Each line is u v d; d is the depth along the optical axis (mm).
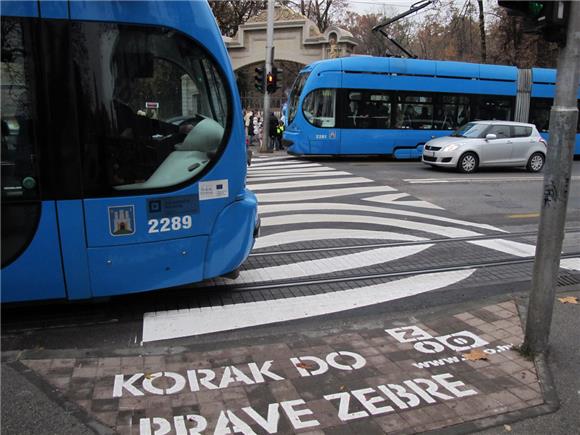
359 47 56719
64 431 3043
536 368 3943
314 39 28734
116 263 4453
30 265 4234
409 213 10141
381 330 4652
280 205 10727
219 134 4809
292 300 5430
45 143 4121
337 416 3285
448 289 5926
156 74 4457
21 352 4012
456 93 19859
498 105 20531
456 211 10477
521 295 5535
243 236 5094
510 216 10109
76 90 4156
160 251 4605
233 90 4871
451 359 4082
